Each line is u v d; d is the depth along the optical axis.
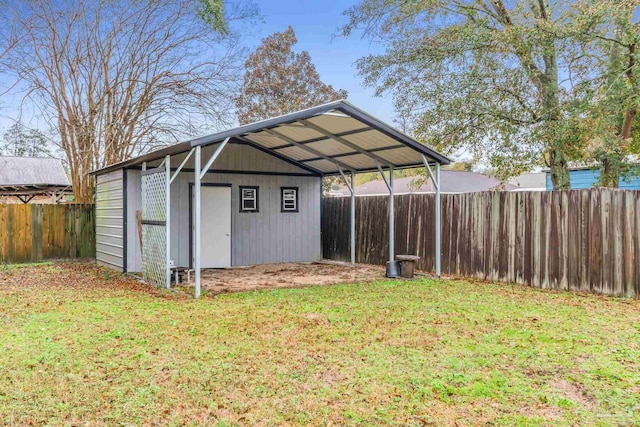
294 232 13.34
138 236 10.96
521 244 9.25
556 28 9.55
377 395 3.75
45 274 10.86
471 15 11.16
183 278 10.07
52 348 4.92
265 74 26.02
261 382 4.02
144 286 9.18
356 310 6.77
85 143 15.62
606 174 10.27
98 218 13.16
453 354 4.73
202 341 5.21
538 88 11.12
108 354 4.74
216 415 3.43
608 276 7.95
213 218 12.11
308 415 3.42
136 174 10.96
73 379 4.06
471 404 3.60
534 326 5.84
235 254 12.41
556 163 11.08
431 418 3.37
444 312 6.63
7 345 5.02
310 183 13.62
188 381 4.03
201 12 15.70
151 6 15.91
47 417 3.37
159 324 5.98
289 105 25.00
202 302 7.46
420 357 4.64
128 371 4.27
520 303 7.31
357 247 13.41
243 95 25.12
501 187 11.78
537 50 9.91
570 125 9.47
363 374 4.19
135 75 16.30
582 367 4.35
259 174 12.75
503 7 11.22
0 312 6.71
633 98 8.86
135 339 5.29
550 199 8.79
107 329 5.72
